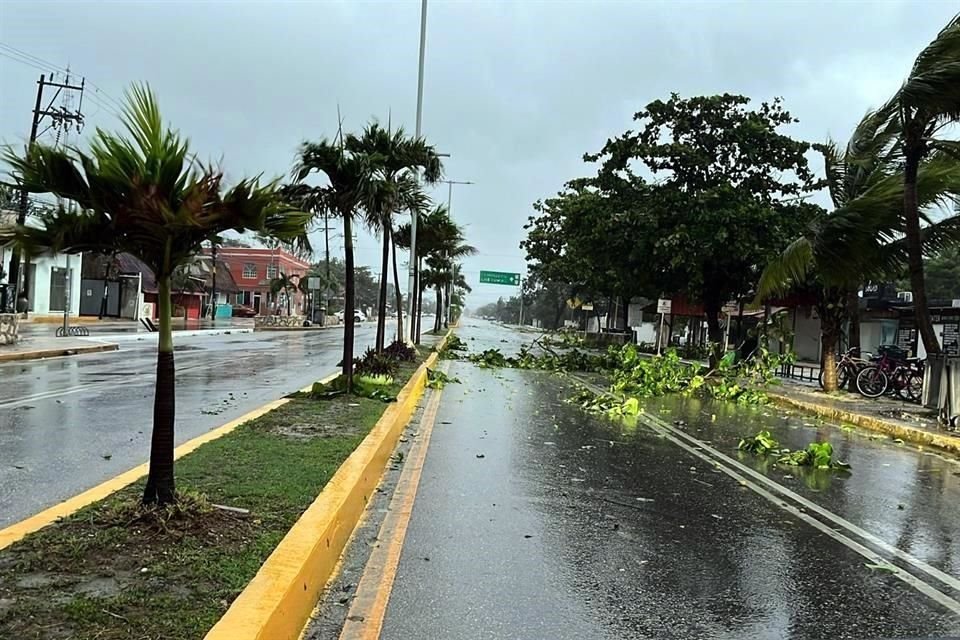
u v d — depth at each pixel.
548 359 26.80
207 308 68.75
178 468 6.79
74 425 10.10
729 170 27.02
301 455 7.55
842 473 9.49
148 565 4.28
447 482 7.86
